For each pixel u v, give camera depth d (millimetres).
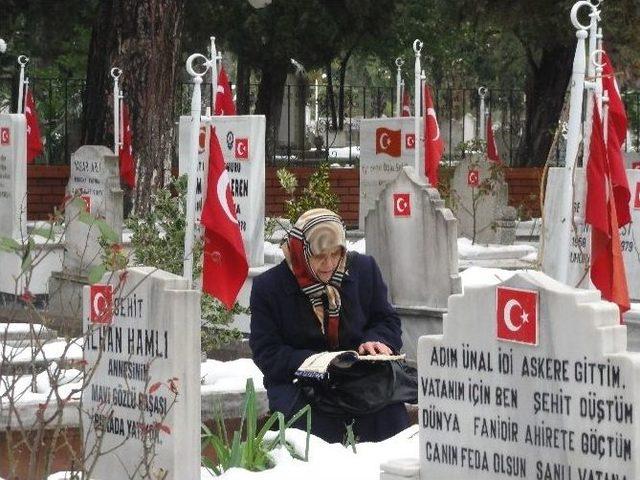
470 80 49656
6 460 8680
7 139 18531
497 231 20953
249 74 35844
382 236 14258
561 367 6352
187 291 7211
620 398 6156
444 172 21859
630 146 32250
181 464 7227
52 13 32750
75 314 13461
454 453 6828
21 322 15258
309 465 7727
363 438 8492
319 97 39156
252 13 34188
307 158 34938
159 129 20484
